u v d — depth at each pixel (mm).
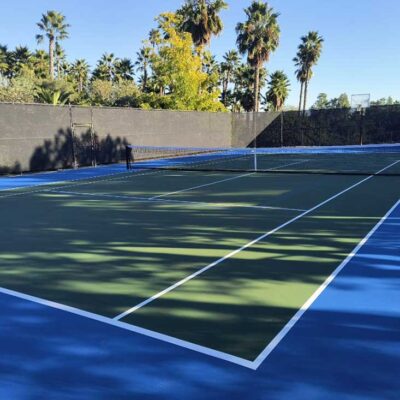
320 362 3289
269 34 41594
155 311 4246
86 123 20734
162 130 25266
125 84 48688
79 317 4129
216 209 9688
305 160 23375
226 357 3373
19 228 8055
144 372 3191
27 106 18094
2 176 17172
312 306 4301
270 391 2943
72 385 3053
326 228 7641
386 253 6066
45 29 51156
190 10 38438
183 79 31312
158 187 13547
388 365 3238
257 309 4250
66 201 11133
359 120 28875
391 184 13211
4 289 4922
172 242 6875
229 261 5836
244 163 22000
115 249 6523
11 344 3629
